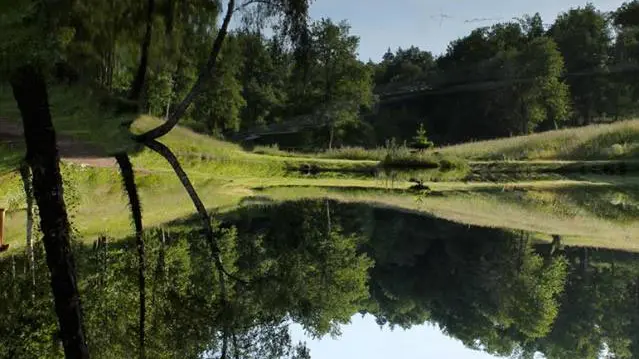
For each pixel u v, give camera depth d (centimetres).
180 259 1491
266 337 1059
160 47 1873
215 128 7169
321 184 3647
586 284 1512
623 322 1268
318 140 8388
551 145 5169
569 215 2473
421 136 5459
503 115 8894
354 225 2303
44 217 1144
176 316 1069
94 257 1402
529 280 1572
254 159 4472
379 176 4278
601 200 2892
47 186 1164
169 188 2645
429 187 3525
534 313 1334
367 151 5566
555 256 1802
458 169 4638
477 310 1373
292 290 1384
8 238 1506
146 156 3200
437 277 1655
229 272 1435
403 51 13550
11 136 1775
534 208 2673
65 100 1542
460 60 10662
